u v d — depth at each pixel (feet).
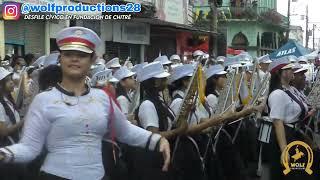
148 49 77.71
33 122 10.07
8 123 17.74
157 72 16.66
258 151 23.89
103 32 65.57
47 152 10.28
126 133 11.20
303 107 17.66
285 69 17.69
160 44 80.59
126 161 16.65
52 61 20.13
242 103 23.39
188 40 86.99
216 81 22.39
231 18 139.13
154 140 11.25
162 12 80.02
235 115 19.16
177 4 85.87
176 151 16.89
